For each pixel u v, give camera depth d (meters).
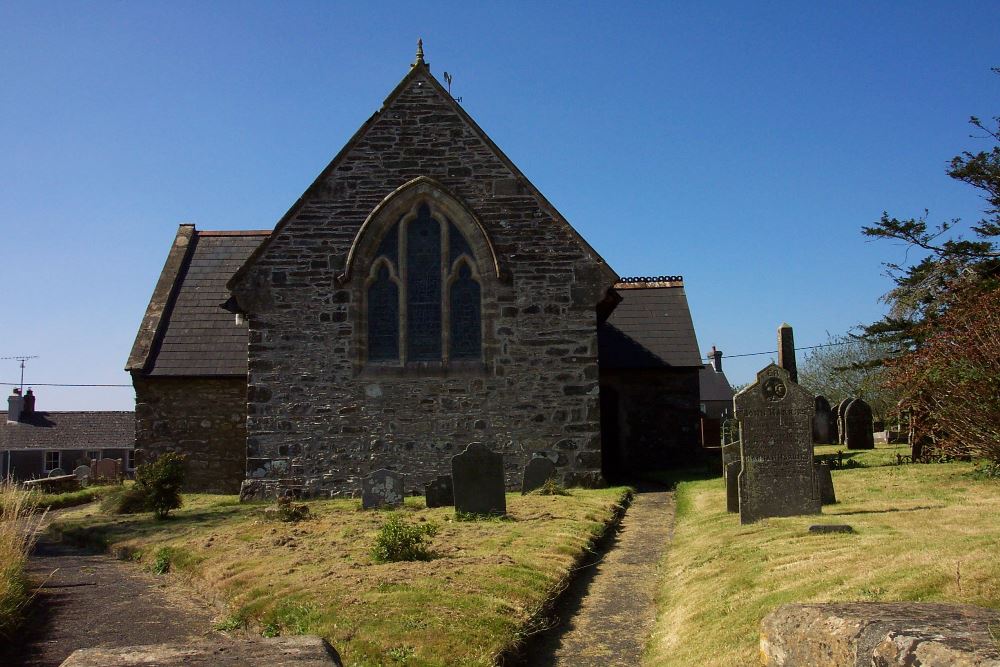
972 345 15.45
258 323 21.45
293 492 20.97
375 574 10.86
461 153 21.86
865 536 10.62
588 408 21.22
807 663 5.34
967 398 15.50
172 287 27.80
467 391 21.25
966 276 21.81
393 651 8.20
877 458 20.55
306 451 21.11
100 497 25.97
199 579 12.30
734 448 17.56
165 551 14.32
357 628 8.81
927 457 19.05
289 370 21.33
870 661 4.75
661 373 27.95
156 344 25.62
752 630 8.06
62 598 11.66
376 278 21.69
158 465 18.84
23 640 9.62
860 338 26.23
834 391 46.41
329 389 21.25
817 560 9.63
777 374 13.38
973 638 4.52
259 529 15.38
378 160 21.83
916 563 8.48
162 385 24.80
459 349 21.52
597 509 16.89
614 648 9.19
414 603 9.47
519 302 21.48
